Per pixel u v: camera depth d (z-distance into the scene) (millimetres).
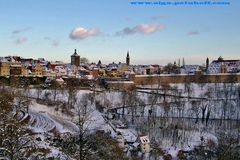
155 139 154500
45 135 107000
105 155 87875
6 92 164875
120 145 129500
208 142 146000
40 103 183625
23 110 151625
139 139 141000
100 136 107125
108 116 184500
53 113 164250
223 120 199375
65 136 101375
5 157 42812
